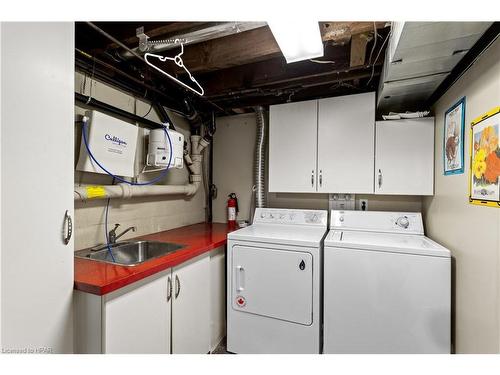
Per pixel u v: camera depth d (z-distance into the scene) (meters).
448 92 1.69
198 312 1.79
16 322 0.97
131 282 1.25
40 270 1.04
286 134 2.37
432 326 1.53
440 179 1.81
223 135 3.04
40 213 1.04
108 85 1.88
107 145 1.65
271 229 2.25
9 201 0.94
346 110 2.18
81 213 1.71
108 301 1.16
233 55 1.78
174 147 2.00
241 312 1.96
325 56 1.90
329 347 1.74
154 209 2.33
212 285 1.98
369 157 2.11
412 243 1.71
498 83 1.09
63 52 1.13
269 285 1.87
